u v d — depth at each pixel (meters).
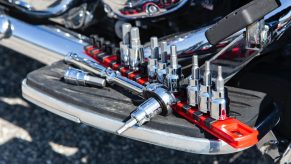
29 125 1.05
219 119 0.61
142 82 0.72
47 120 1.06
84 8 0.84
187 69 0.75
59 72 0.78
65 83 0.75
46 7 0.85
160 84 0.67
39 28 0.90
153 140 0.65
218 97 0.61
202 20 0.77
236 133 0.60
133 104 0.69
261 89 0.74
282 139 0.73
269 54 0.76
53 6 0.84
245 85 0.75
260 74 0.74
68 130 1.03
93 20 0.87
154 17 0.77
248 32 0.63
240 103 0.67
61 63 0.81
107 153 0.96
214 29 0.61
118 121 0.67
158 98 0.65
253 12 0.59
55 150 0.98
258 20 0.61
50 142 1.00
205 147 0.62
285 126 0.72
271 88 0.73
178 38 0.75
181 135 0.63
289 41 0.73
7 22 0.91
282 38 0.70
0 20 0.91
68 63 0.79
